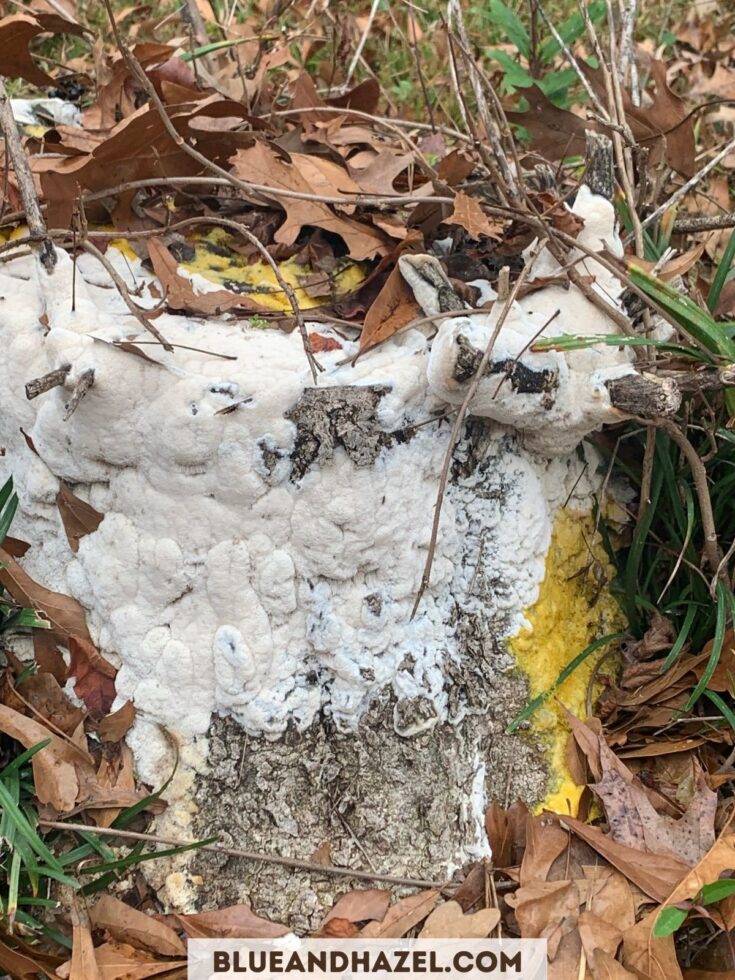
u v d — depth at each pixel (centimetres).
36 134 90
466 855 73
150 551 71
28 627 74
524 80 99
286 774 72
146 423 69
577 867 72
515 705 77
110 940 69
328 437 69
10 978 66
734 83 133
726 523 85
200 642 72
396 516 72
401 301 74
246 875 71
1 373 72
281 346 71
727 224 87
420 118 131
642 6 147
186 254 78
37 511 74
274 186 78
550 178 88
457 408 72
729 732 79
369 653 73
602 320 75
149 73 88
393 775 73
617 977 67
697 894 68
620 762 75
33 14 98
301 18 128
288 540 71
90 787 70
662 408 70
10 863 67
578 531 83
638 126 90
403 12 143
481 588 77
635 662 82
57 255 71
